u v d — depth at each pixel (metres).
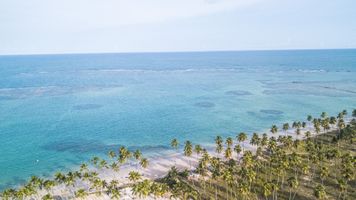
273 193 91.12
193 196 87.44
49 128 173.12
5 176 115.19
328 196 92.12
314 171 107.62
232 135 161.12
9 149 142.00
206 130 169.50
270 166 113.00
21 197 86.12
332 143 138.12
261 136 157.62
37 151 139.38
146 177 110.69
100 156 133.25
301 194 93.62
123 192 97.81
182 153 135.62
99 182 93.31
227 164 116.62
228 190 97.81
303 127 157.62
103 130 169.75
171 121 187.12
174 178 102.94
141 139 155.12
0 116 197.62
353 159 100.19
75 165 124.25
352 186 97.38
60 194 98.12
